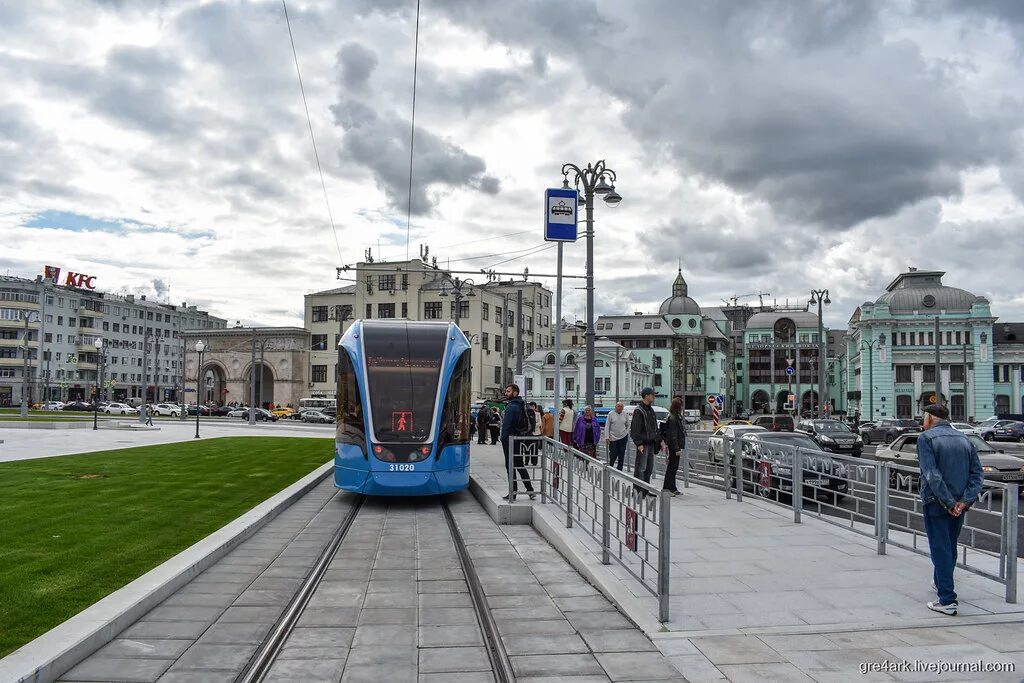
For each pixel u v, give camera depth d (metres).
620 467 17.19
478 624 7.15
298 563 9.63
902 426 46.75
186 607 7.48
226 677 5.65
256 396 88.75
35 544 9.34
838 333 138.62
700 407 105.56
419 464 14.56
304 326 84.75
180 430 46.72
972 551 9.78
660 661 5.98
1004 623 6.97
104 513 11.91
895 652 6.16
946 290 76.62
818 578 8.60
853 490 11.21
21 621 6.34
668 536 6.98
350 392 15.38
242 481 17.16
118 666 5.82
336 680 5.68
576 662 5.98
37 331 102.06
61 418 59.47
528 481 13.73
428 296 77.75
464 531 12.23
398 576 9.16
